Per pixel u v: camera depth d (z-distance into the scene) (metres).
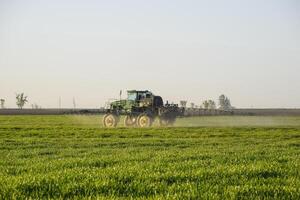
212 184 10.86
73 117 100.31
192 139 32.44
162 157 17.95
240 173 12.70
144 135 37.53
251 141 30.72
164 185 10.60
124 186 10.42
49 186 10.16
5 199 8.76
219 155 18.88
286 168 14.15
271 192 9.78
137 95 53.28
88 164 15.50
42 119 87.44
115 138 33.38
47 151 22.08
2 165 15.45
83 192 9.80
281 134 39.28
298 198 9.17
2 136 35.84
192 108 71.00
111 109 53.62
